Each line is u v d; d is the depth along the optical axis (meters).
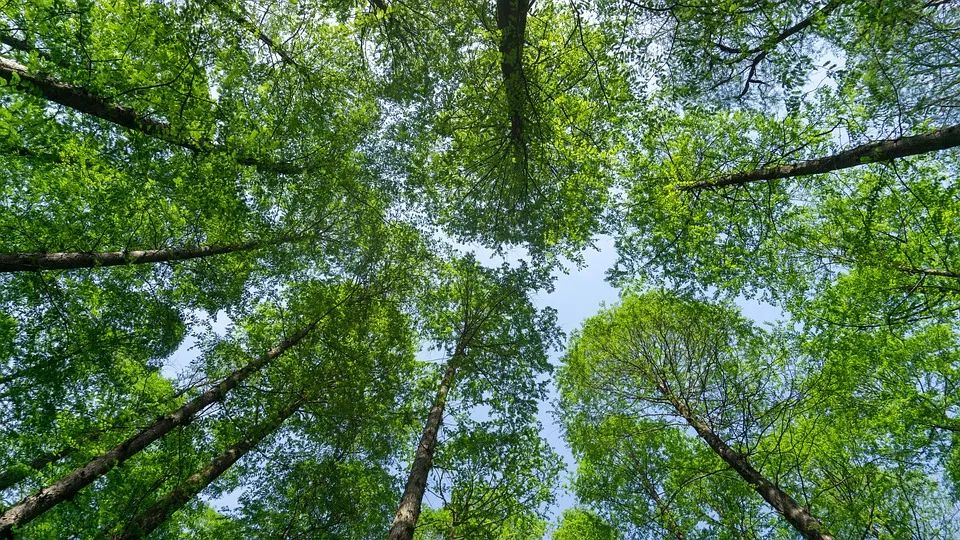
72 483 6.44
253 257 10.41
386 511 11.26
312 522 10.11
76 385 8.60
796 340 11.14
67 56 5.95
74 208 7.89
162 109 6.71
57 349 8.34
